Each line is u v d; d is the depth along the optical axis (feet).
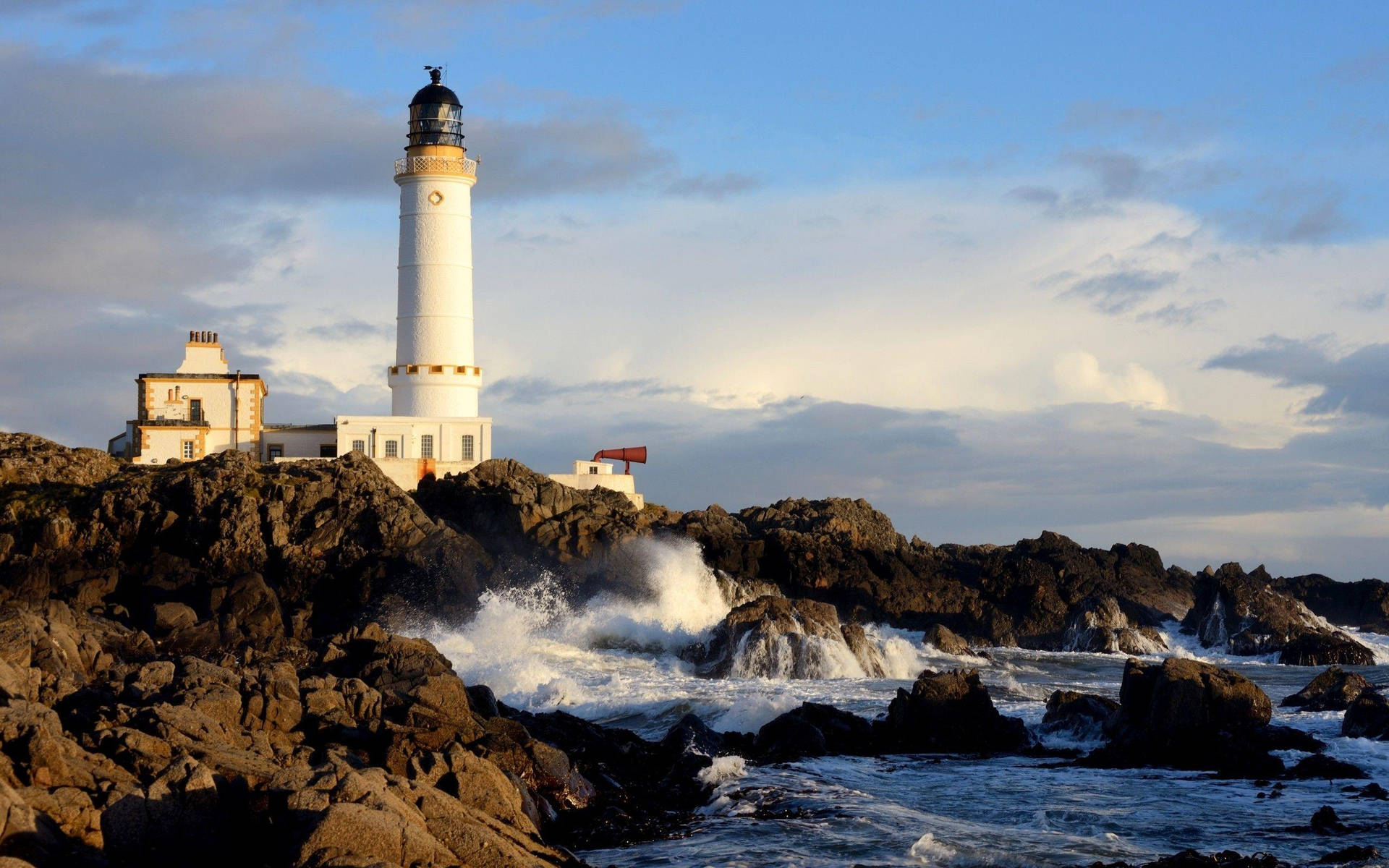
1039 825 114.11
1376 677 232.12
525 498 269.44
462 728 117.91
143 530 252.21
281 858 83.56
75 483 267.39
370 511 258.37
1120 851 106.01
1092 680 225.15
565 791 118.11
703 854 105.70
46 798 82.23
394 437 302.25
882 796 124.47
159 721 97.55
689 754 136.15
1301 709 171.12
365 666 136.05
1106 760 141.79
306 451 313.32
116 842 83.82
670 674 210.18
